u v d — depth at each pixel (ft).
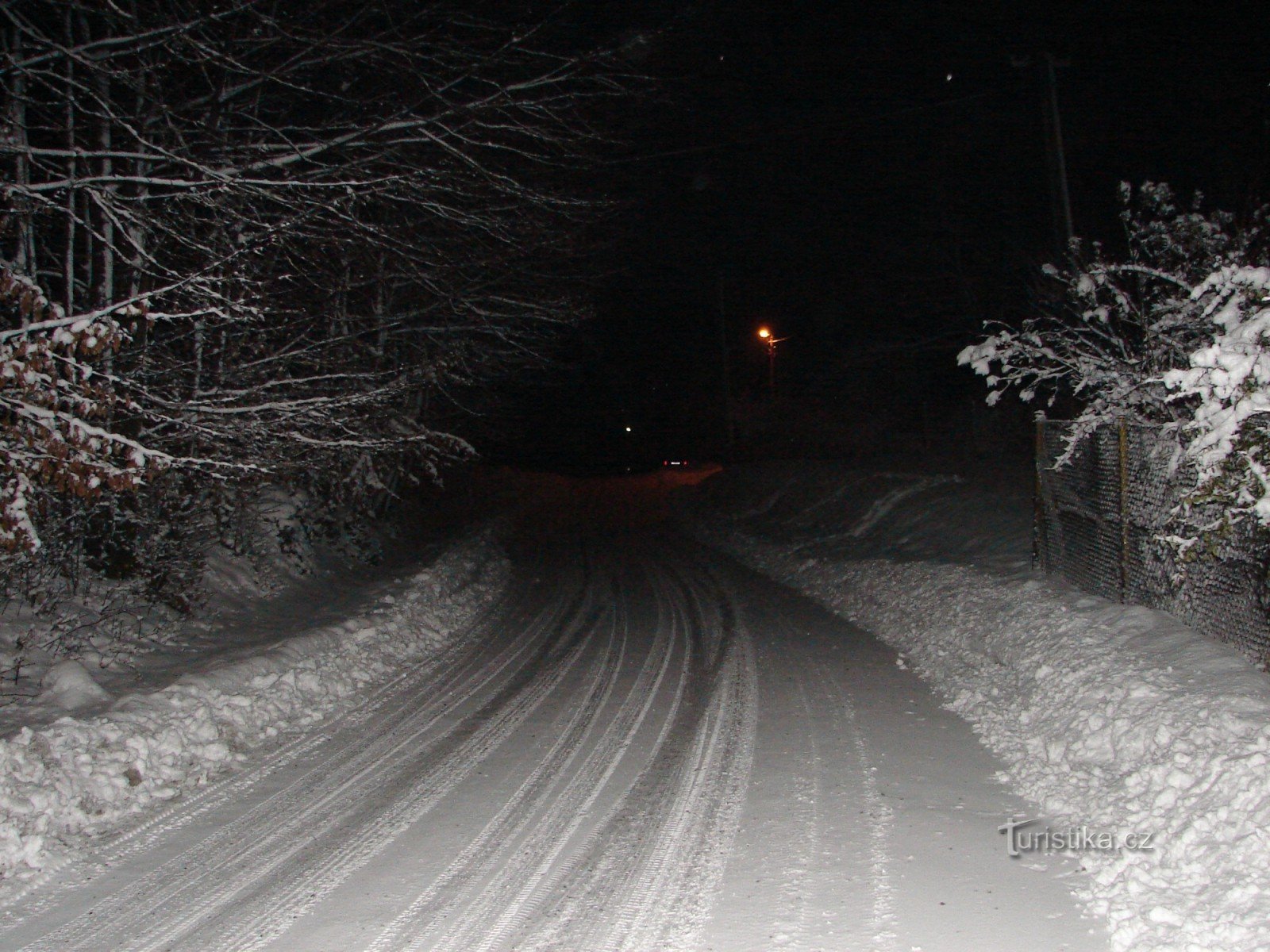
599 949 16.07
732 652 40.81
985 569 46.39
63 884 19.24
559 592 62.28
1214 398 21.66
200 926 17.33
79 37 36.86
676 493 153.89
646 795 23.56
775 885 18.22
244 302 30.89
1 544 24.18
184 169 35.17
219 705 29.58
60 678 28.86
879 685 33.86
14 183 28.35
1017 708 28.37
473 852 20.36
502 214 44.57
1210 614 28.09
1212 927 14.92
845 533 73.72
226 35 34.55
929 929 16.26
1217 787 18.51
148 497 40.01
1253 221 40.40
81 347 25.21
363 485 61.11
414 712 32.48
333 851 20.59
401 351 57.00
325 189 36.52
